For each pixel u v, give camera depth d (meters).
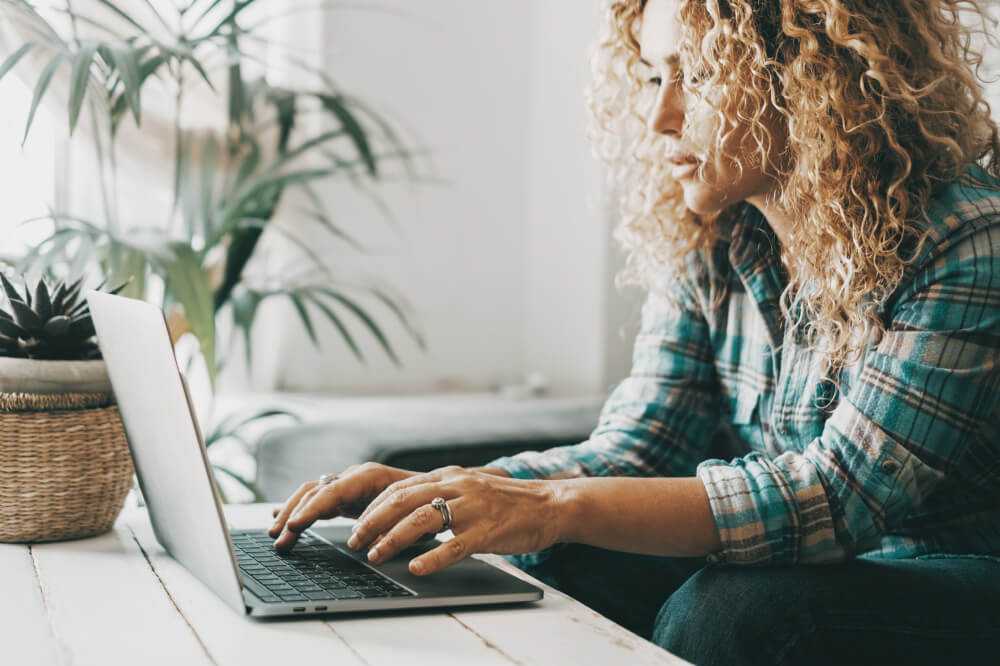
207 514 0.77
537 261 3.23
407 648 0.70
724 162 1.10
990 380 0.95
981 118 1.13
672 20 1.14
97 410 1.02
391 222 3.02
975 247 0.96
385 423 2.07
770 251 1.20
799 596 0.92
